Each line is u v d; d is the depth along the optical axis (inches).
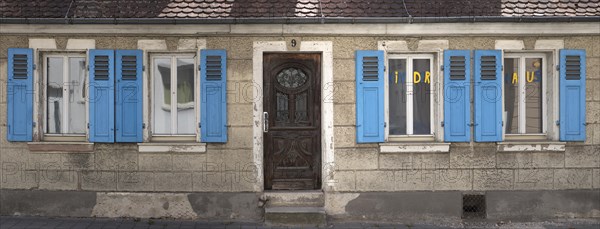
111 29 316.8
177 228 307.4
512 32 322.3
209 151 323.0
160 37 319.6
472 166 327.3
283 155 332.8
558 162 328.5
